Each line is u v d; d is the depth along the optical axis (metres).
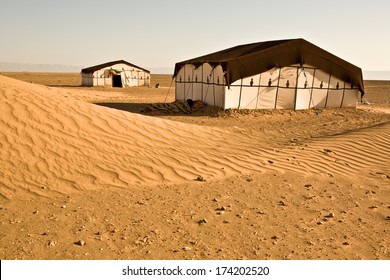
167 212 6.11
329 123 16.25
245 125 16.05
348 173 8.68
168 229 5.51
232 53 23.36
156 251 4.86
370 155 9.99
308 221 5.98
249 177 8.13
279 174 8.41
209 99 21.97
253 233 5.48
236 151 10.01
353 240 5.35
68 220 5.65
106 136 9.22
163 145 9.59
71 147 8.26
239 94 20.12
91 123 9.68
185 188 7.29
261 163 9.12
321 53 21.16
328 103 22.06
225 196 6.95
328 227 5.77
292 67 20.72
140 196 6.75
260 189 7.40
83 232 5.29
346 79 22.05
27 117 8.92
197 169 8.41
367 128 12.77
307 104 21.45
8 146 7.74
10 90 10.35
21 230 5.28
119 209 6.14
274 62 20.25
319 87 21.55
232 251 4.94
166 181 7.59
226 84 19.62
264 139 11.91
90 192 6.79
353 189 7.62
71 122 9.37
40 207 6.08
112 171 7.69
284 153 10.00
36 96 10.30
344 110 21.58
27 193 6.51
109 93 37.84
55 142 8.29
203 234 5.40
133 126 10.36
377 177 8.44
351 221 6.03
